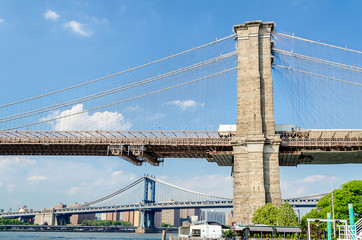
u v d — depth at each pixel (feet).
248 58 341.62
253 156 316.40
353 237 148.77
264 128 325.21
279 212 280.92
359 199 266.36
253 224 269.85
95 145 372.58
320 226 262.47
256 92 330.95
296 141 328.29
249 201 306.55
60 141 370.32
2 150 404.36
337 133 327.26
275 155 318.86
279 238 241.55
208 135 345.72
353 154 332.39
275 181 313.32
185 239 235.20
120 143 357.61
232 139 326.65
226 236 244.63
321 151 327.47
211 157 365.81
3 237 615.57
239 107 332.80
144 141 354.33
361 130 323.98
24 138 375.66
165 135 352.69
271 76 336.90
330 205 273.33
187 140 346.13
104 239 570.46
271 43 350.43
